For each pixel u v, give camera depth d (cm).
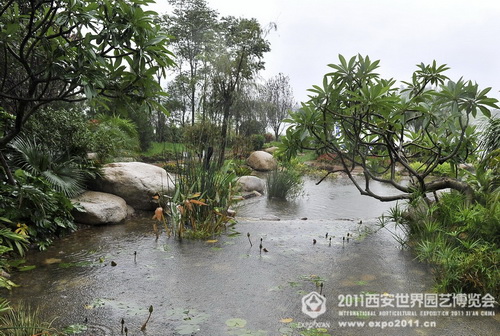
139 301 307
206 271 375
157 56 374
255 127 2012
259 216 746
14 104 700
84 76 348
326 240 486
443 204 484
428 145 574
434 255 396
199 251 438
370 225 567
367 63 466
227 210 572
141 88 393
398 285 341
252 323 271
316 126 500
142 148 1470
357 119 473
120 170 648
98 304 301
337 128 566
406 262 402
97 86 381
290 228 549
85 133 675
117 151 952
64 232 498
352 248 451
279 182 966
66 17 335
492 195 412
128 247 452
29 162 517
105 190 632
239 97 1270
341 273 371
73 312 287
